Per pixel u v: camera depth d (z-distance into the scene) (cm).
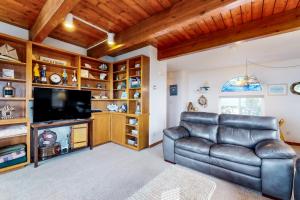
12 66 273
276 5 211
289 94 428
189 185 149
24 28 291
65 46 354
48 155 284
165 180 158
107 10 230
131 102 392
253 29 251
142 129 357
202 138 286
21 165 248
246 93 493
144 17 248
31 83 272
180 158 265
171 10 215
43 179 218
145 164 272
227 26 274
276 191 178
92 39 343
